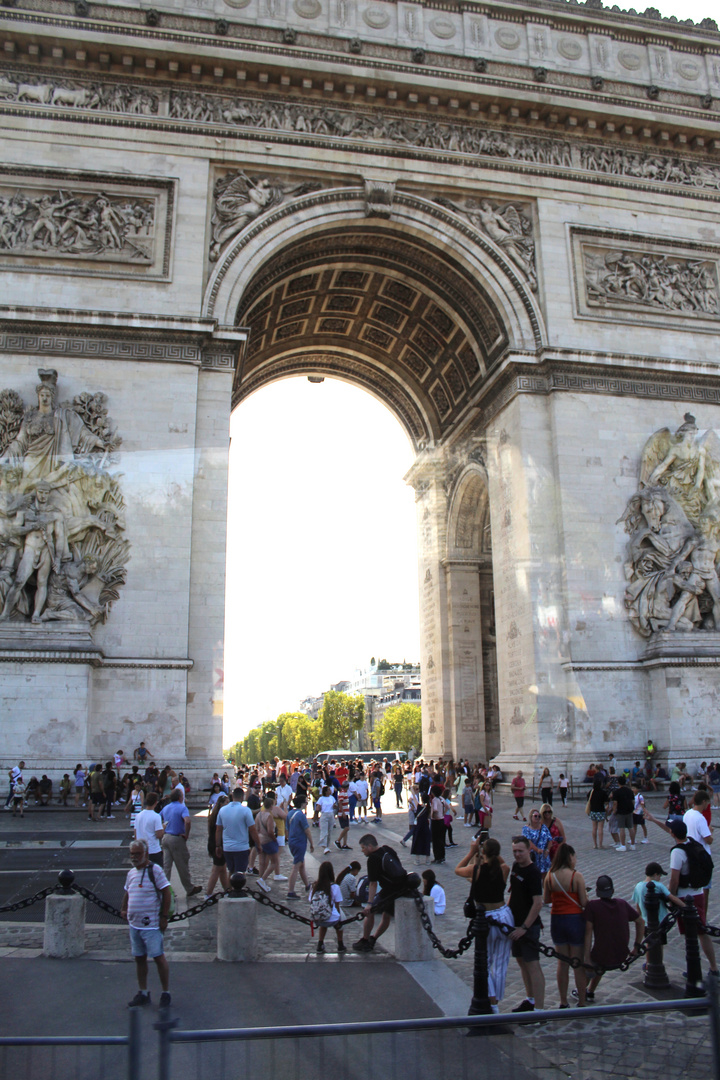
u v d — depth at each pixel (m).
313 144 45.00
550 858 17.20
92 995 12.25
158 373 40.12
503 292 46.47
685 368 46.88
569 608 42.25
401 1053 7.32
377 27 46.56
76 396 39.06
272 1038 7.18
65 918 14.44
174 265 41.59
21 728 34.41
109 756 35.69
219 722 37.84
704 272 49.72
